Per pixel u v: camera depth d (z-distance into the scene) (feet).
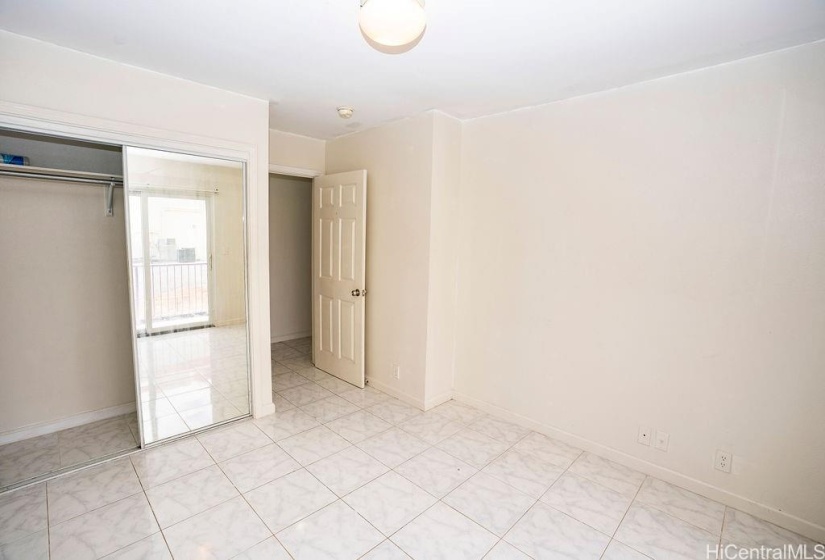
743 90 6.64
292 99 9.31
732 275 6.89
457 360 11.37
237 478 7.63
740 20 5.47
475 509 6.93
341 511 6.79
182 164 8.58
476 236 10.62
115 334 9.89
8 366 8.54
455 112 10.02
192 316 9.11
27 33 6.37
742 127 6.68
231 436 9.20
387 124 11.07
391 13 4.16
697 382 7.35
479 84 8.08
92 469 7.81
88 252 9.34
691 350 7.38
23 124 6.63
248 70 7.68
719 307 7.05
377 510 6.84
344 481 7.62
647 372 7.91
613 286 8.26
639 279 7.91
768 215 6.52
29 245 8.61
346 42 6.51
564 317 9.05
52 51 6.74
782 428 6.58
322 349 13.57
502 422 10.18
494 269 10.30
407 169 10.61
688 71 7.16
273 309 16.87
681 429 7.57
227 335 9.64
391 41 4.59
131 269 8.16
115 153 9.57
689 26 5.68
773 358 6.59
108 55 7.12
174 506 6.81
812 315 6.23
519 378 9.98
